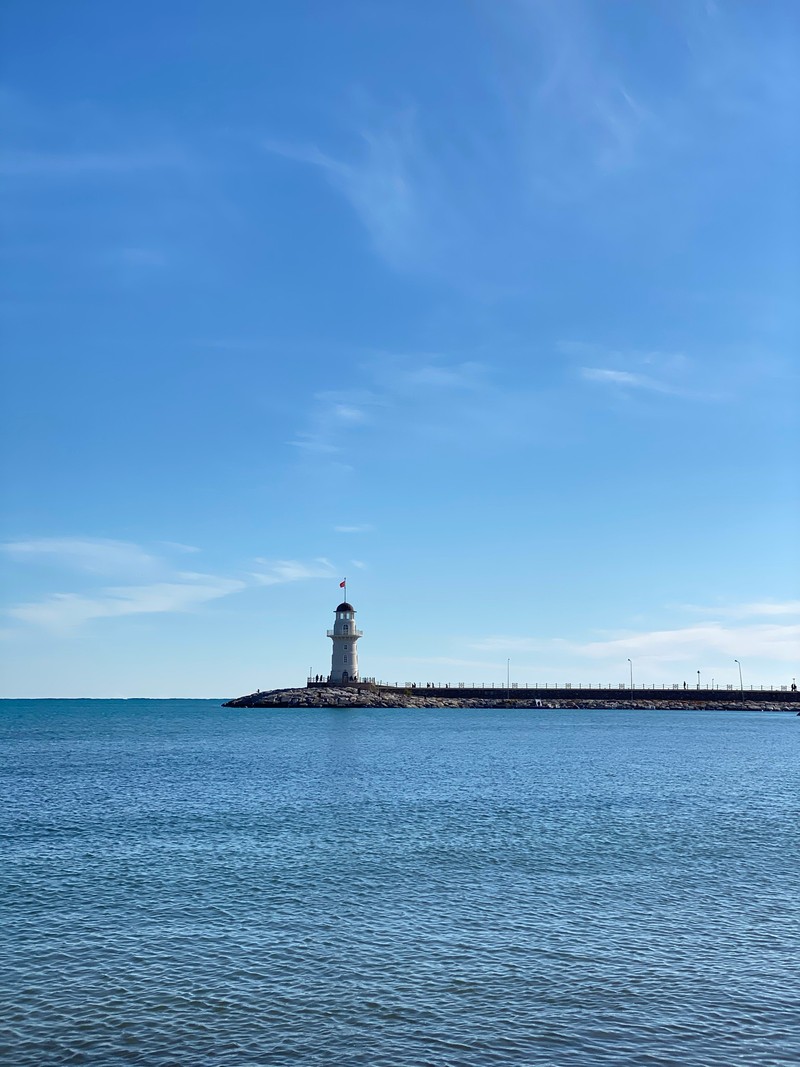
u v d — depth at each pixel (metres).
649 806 54.78
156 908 30.30
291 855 38.72
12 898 31.48
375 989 23.12
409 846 40.84
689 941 27.00
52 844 41.28
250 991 22.95
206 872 35.50
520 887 33.28
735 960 25.31
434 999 22.48
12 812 51.53
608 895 32.19
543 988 23.22
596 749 103.31
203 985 23.34
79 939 26.98
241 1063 19.11
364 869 36.06
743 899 31.73
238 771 75.94
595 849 40.44
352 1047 19.84
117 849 40.06
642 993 22.89
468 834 44.03
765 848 41.00
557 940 27.06
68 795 59.47
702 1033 20.58
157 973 24.16
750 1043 20.08
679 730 150.88
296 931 27.84
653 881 34.28
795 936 27.47
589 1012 21.73
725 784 67.69
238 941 26.88
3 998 22.39
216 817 49.38
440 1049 19.77
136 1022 21.05
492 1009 21.88
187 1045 19.89
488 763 83.75
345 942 26.81
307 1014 21.55
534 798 57.97
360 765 81.25
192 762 85.62
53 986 23.20
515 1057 19.39
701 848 40.88
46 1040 20.08
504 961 25.19
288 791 61.31
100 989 23.03
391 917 29.34
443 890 32.78
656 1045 19.98
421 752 97.12
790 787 65.94
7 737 135.12
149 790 62.12
